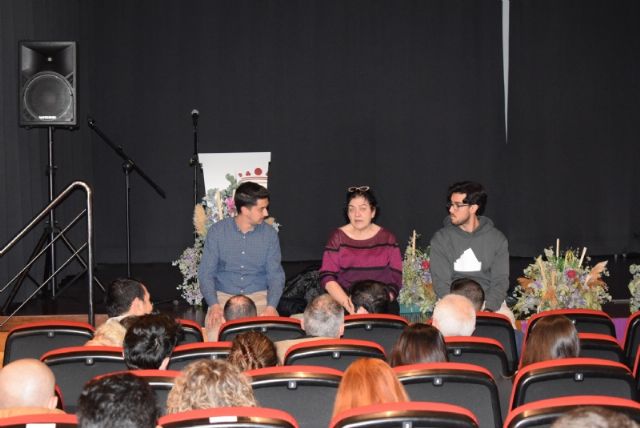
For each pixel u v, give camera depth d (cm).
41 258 836
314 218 1039
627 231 1070
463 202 544
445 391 276
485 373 274
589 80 1052
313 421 278
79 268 945
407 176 1041
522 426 227
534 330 336
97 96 1006
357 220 550
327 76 1027
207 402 239
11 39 776
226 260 575
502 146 1048
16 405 259
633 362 428
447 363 278
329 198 1038
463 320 366
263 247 575
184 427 215
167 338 322
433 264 560
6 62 771
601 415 166
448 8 1032
